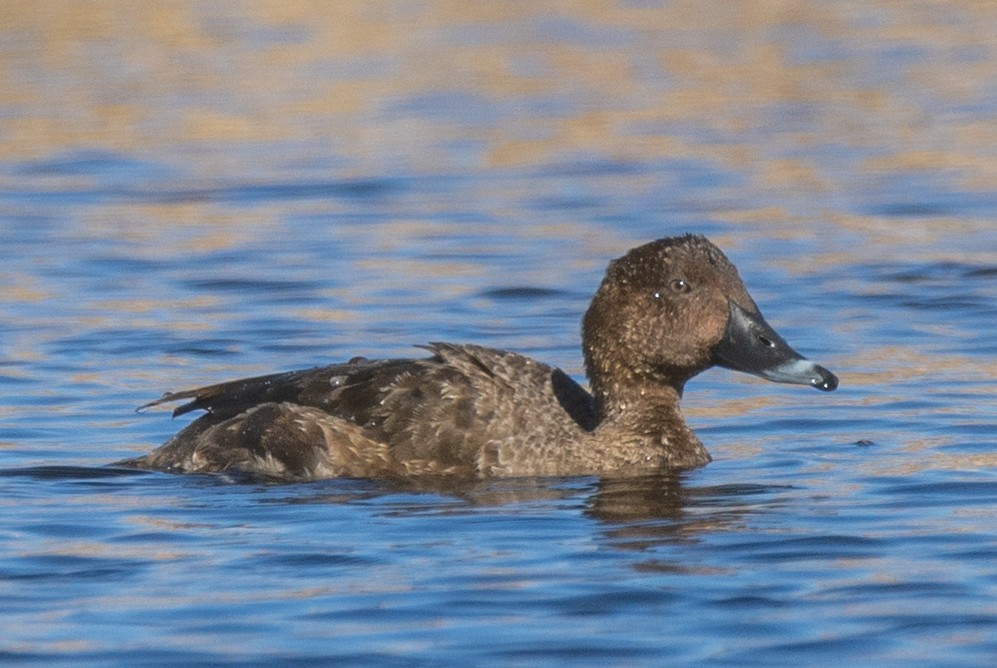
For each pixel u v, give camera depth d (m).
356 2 37.81
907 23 35.34
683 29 34.84
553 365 14.65
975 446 11.97
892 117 26.78
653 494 10.93
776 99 28.41
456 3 37.88
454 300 17.03
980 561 9.24
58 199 22.44
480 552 9.56
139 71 30.38
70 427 12.75
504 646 8.09
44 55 31.69
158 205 22.00
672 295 11.88
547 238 19.91
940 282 17.53
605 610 8.56
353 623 8.41
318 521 10.24
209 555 9.53
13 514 10.39
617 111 27.67
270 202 22.16
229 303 16.95
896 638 8.15
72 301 17.08
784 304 16.78
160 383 14.06
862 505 10.50
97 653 8.05
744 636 8.20
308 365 14.62
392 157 24.69
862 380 14.06
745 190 22.38
